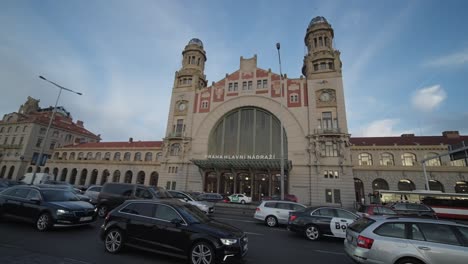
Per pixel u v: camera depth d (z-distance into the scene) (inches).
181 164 1633.9
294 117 1493.6
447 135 1830.7
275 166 1350.9
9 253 273.1
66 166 2503.7
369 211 679.1
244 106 1635.1
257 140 1560.0
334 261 323.0
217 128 1688.0
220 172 1528.1
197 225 278.1
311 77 1530.5
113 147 2519.7
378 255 241.8
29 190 449.7
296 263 305.3
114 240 304.2
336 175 1311.5
